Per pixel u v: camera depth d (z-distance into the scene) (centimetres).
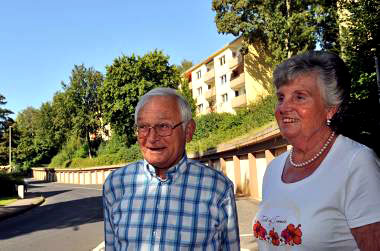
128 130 4781
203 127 3459
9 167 7056
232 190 263
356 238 168
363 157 173
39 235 1130
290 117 199
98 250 845
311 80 194
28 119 9738
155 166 253
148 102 255
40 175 7950
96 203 2152
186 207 246
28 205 2198
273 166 222
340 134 197
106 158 5122
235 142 2008
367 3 799
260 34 3388
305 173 195
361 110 819
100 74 6444
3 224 1505
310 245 178
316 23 2155
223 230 252
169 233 241
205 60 5297
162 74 4728
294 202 189
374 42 785
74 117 6366
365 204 165
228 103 4697
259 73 4212
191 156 2967
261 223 204
